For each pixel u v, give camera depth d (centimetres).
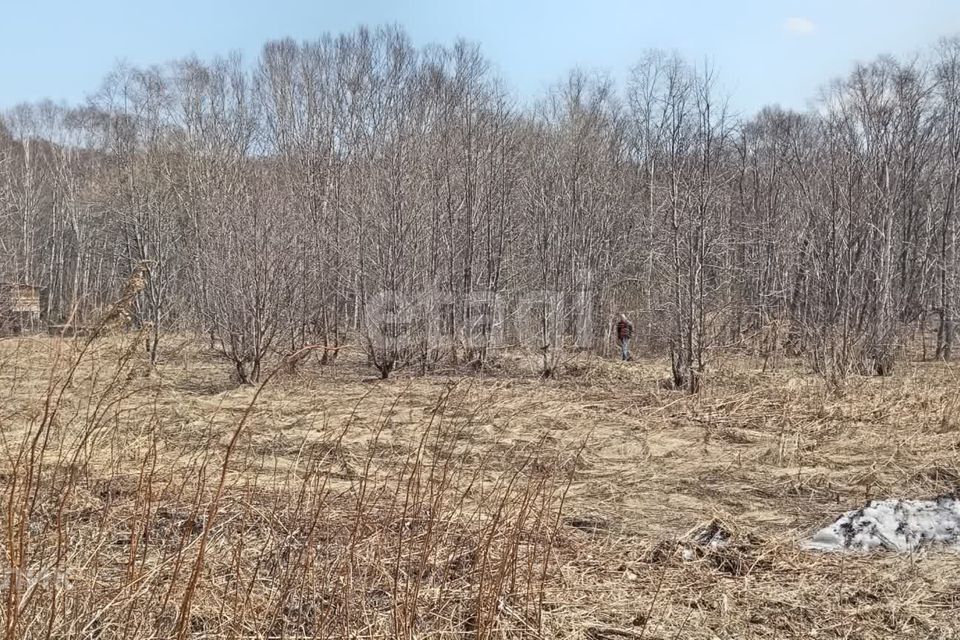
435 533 499
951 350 2333
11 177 3728
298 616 389
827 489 758
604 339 2164
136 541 380
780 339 1803
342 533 493
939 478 788
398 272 1672
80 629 335
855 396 1234
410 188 1716
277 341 1557
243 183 1775
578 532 595
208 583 410
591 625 427
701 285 1417
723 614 450
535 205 2152
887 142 2048
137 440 686
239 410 1103
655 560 538
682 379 1442
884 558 547
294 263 1585
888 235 1927
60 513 336
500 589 414
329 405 1191
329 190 2323
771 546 560
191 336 1792
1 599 328
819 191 2238
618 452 910
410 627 377
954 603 469
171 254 1975
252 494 597
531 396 1317
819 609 459
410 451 736
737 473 813
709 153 1467
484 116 2088
